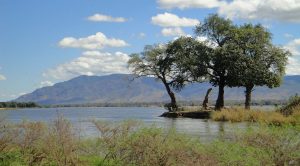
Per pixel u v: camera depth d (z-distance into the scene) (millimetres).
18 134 12977
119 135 12719
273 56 67938
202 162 11719
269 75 67375
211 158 11852
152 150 11969
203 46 73000
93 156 13148
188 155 11961
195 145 12445
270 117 35031
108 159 12633
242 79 66938
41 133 12828
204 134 25562
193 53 73500
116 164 12359
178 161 11828
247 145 11930
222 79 71375
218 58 68625
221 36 72938
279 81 68750
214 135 23984
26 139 12797
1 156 12742
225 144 12406
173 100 75875
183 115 65438
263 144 11703
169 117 65000
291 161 11406
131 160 12203
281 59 67875
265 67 67812
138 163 12086
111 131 12812
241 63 66688
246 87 70188
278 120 33000
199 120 51125
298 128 12617
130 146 12250
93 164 12453
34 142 12758
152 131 12422
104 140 12727
